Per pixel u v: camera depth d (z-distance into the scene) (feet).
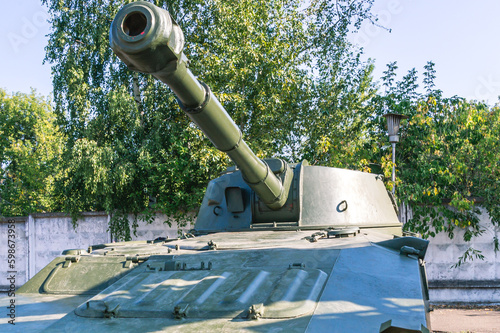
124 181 46.80
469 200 45.37
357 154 52.42
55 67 51.90
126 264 16.96
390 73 57.26
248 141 52.95
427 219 45.93
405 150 50.16
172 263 15.57
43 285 16.67
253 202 24.50
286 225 23.48
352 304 11.92
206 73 50.19
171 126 49.93
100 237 52.80
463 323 37.01
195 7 53.57
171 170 47.16
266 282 13.38
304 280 13.30
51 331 11.53
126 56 12.01
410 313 11.38
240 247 18.38
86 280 16.55
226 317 11.59
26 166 81.30
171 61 12.69
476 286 45.32
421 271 15.75
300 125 58.44
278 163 23.07
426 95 56.03
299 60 59.82
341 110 58.18
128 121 50.52
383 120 52.34
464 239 45.50
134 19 12.20
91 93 52.49
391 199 32.73
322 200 24.58
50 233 54.24
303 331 10.37
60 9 50.57
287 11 58.39
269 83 51.44
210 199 26.73
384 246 17.17
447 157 47.34
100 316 12.42
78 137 52.75
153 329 11.27
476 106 49.88
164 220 51.44
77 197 51.88
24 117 89.10
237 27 49.65
